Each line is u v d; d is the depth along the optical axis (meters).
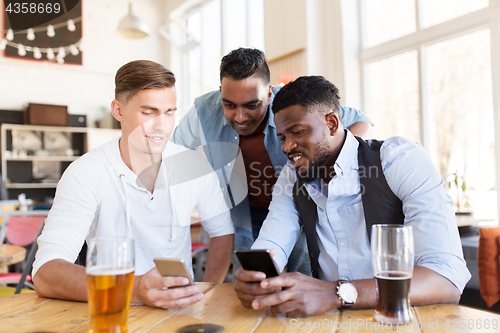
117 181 1.23
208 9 6.47
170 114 1.23
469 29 3.03
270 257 0.78
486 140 2.94
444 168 3.24
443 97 3.25
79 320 0.78
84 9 6.49
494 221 2.86
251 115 1.46
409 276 0.74
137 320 0.78
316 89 1.06
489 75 2.93
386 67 3.74
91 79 6.57
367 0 3.91
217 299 0.92
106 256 0.67
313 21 4.04
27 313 0.82
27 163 6.16
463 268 0.91
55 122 6.11
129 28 4.87
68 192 1.14
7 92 6.00
